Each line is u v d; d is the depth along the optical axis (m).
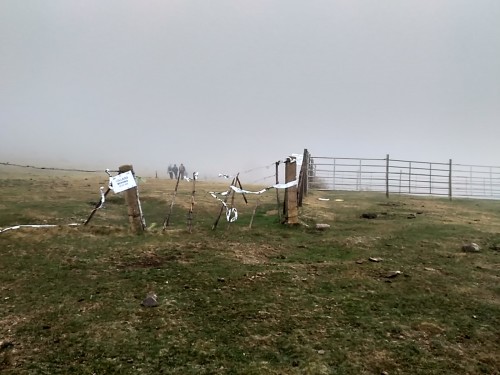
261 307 5.70
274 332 5.04
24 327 4.93
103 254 7.70
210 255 7.93
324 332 5.07
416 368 4.41
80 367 4.20
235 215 11.24
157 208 12.97
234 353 4.56
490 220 12.34
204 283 6.50
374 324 5.30
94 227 9.13
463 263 7.79
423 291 6.39
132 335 4.84
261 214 12.28
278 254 8.23
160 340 4.76
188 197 14.88
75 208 11.98
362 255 8.23
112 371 4.15
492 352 4.75
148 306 5.60
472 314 5.66
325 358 4.51
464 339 5.01
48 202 12.94
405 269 7.38
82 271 6.82
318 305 5.82
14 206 11.89
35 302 5.61
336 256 8.16
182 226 10.38
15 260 7.13
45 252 7.60
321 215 12.02
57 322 5.09
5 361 4.25
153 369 4.21
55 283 6.28
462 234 10.01
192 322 5.22
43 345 4.57
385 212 13.09
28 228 8.77
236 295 6.09
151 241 8.68
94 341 4.68
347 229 10.49
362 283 6.67
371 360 4.52
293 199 10.68
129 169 9.27
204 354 4.51
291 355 4.57
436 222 11.45
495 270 7.42
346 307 5.78
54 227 8.92
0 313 5.25
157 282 6.48
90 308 5.50
